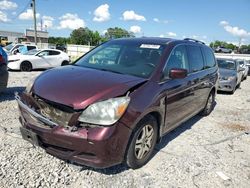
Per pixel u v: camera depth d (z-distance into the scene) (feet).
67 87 11.01
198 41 20.79
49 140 10.35
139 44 15.34
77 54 122.93
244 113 25.50
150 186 10.93
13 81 33.99
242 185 11.76
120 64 13.98
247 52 167.22
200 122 20.74
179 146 15.26
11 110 19.34
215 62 23.16
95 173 11.41
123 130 10.30
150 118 11.93
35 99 11.09
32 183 10.32
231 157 14.53
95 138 9.71
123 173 11.64
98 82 11.35
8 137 14.21
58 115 10.34
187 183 11.45
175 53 15.11
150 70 13.09
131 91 11.13
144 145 12.07
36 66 52.70
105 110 9.98
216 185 11.54
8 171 10.93
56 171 11.27
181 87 14.66
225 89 37.04
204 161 13.64
